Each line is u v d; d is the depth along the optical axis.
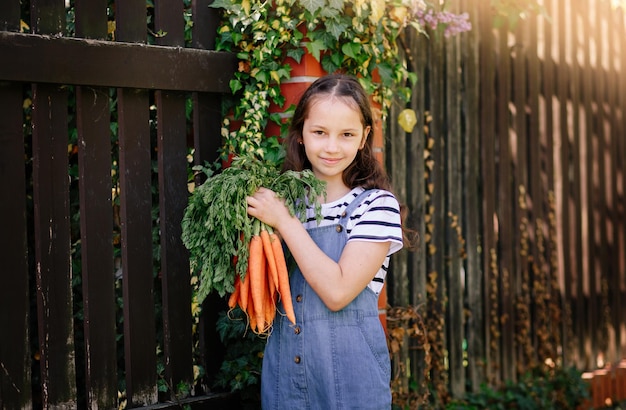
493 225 3.88
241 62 2.52
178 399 2.47
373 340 2.04
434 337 3.56
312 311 2.02
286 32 2.47
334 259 2.01
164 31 2.40
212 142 2.53
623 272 4.72
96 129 2.29
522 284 4.09
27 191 2.63
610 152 4.63
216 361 2.58
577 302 4.42
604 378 4.43
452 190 3.68
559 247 4.32
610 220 4.65
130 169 2.35
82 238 2.28
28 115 2.63
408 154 3.46
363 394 2.00
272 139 2.54
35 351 2.64
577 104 4.39
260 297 1.94
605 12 4.56
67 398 2.28
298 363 2.02
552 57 4.24
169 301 2.45
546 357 4.18
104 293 2.33
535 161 4.13
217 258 2.03
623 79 4.70
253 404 2.60
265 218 1.94
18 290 2.18
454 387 3.67
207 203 2.00
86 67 2.20
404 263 3.41
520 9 3.65
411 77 3.00
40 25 2.15
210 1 2.52
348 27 2.53
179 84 2.39
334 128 2.00
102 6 2.27
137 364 2.39
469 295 3.77
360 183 2.15
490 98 3.85
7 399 2.17
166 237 2.44
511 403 3.86
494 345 3.89
